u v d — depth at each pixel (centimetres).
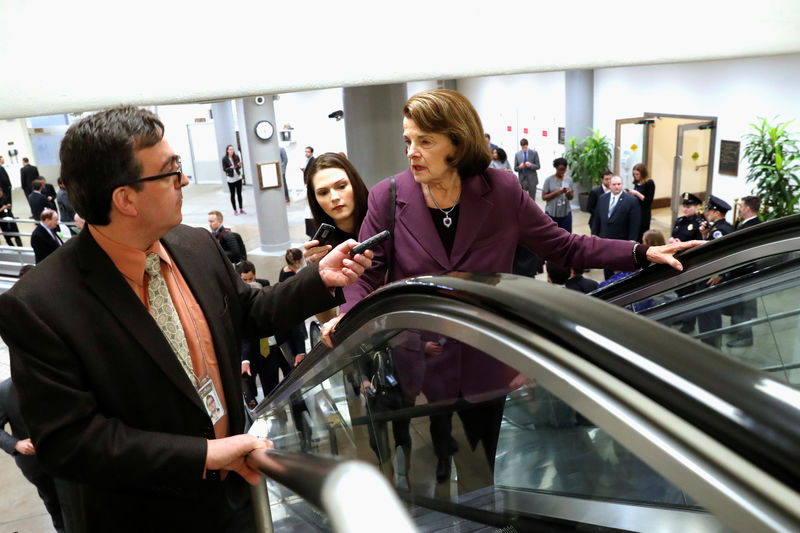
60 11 234
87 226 144
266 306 173
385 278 232
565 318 91
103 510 162
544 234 220
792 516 54
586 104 1341
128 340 142
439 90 203
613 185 831
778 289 261
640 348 78
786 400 63
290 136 1798
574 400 81
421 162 203
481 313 108
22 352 134
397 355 160
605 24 304
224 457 139
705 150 1113
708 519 112
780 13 325
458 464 160
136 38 247
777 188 898
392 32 281
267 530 179
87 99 246
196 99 260
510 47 298
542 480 139
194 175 2238
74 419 135
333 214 297
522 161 1382
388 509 52
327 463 74
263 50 264
